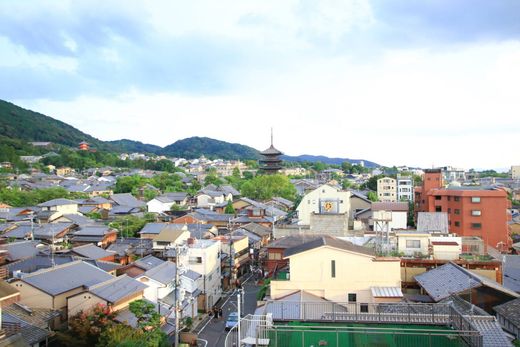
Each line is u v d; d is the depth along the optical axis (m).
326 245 28.41
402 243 36.38
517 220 76.94
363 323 20.53
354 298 28.16
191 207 98.69
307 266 28.58
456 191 64.00
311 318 22.73
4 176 127.81
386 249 34.94
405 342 18.47
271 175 125.06
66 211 80.25
